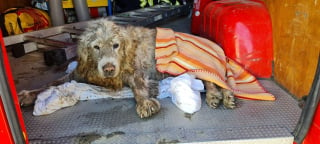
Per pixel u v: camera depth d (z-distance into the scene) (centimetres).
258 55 223
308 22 174
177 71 212
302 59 184
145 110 182
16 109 110
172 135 160
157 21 442
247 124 169
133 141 157
